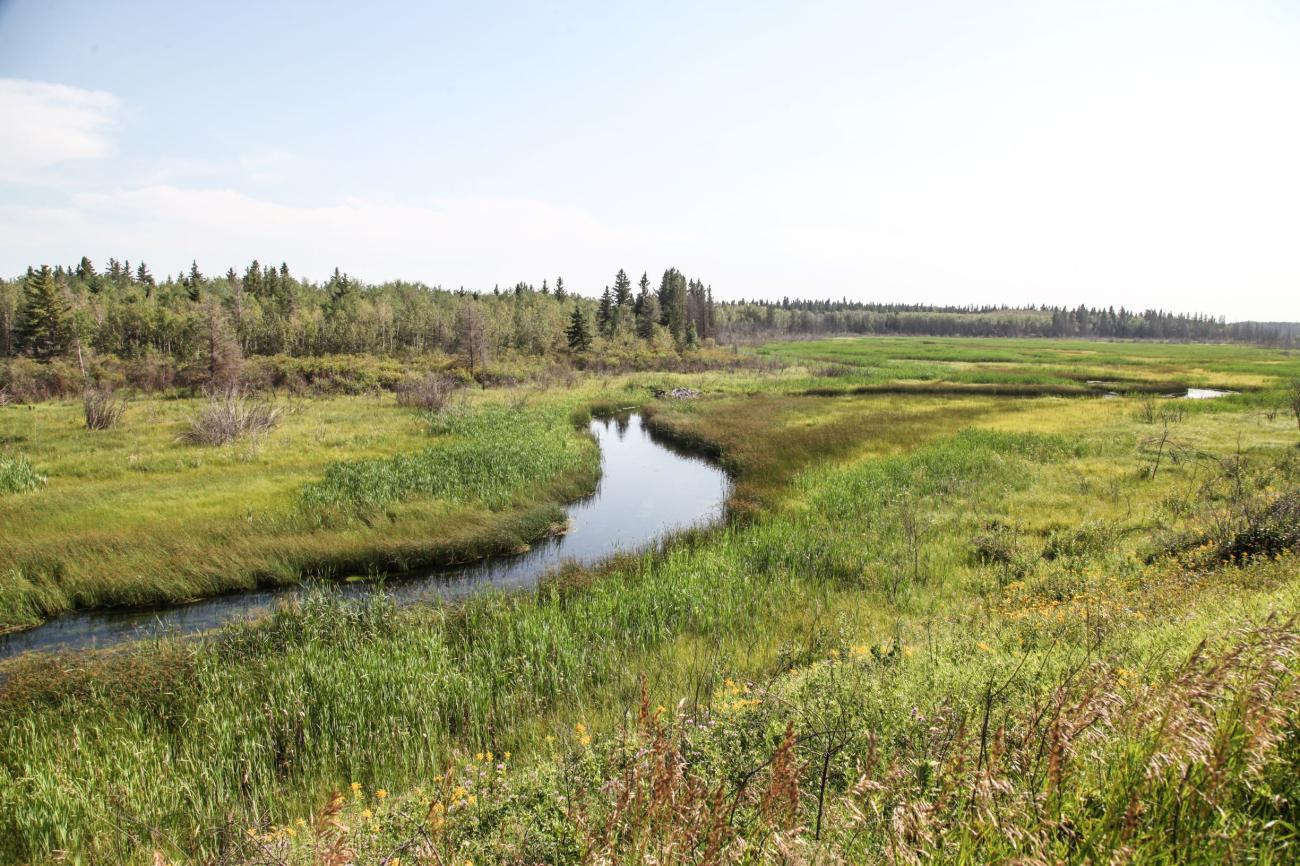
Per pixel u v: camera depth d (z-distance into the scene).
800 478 20.67
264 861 4.32
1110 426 28.38
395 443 25.20
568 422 32.31
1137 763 2.97
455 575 14.60
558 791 4.45
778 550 13.93
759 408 37.25
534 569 14.95
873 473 20.44
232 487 18.72
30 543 13.99
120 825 5.71
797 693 5.98
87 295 78.06
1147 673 4.53
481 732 7.62
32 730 7.54
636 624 10.76
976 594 11.13
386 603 11.67
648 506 20.12
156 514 16.39
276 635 10.48
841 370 61.59
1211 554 10.35
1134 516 15.02
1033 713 3.69
